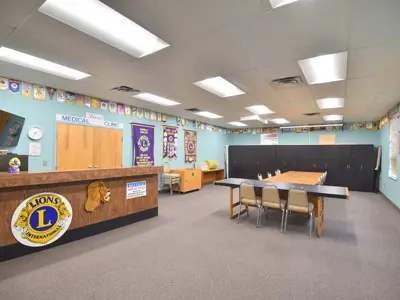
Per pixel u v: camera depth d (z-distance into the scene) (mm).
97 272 2621
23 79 4312
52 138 4855
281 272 2660
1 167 3662
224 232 3996
